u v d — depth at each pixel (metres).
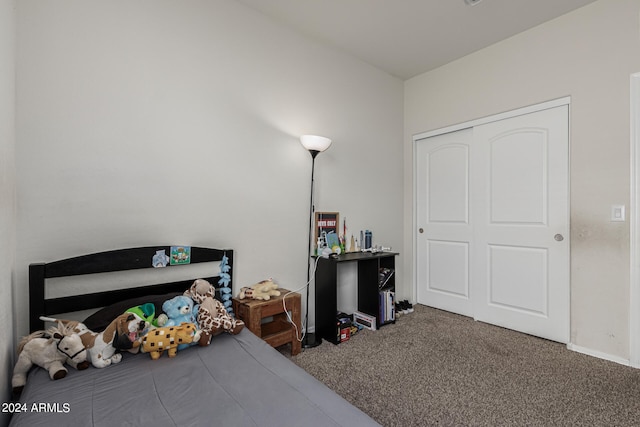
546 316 2.54
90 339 1.40
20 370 1.32
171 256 1.95
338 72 2.98
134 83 1.88
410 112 3.61
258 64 2.43
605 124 2.24
